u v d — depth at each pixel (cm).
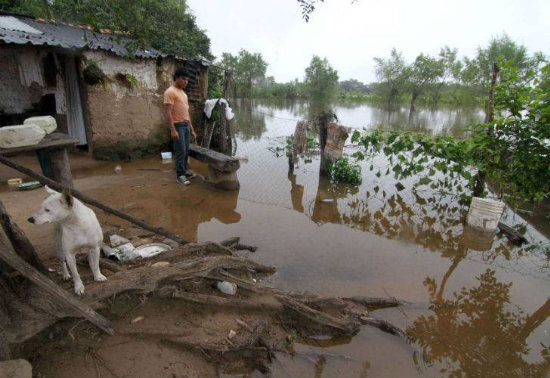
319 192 716
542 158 509
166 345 271
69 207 257
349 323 320
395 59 3700
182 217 546
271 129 1589
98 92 793
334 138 762
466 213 636
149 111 895
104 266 335
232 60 4194
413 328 334
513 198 607
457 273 436
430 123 2025
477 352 308
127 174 744
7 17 804
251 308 317
